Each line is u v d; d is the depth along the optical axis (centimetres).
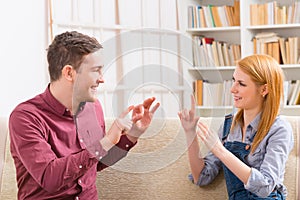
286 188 231
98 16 419
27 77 361
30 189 216
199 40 536
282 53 511
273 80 227
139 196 250
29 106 217
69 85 217
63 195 217
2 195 257
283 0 532
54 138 218
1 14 338
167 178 247
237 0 538
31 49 365
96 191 232
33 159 204
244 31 514
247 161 227
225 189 240
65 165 197
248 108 230
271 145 222
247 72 228
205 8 537
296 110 507
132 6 451
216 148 214
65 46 215
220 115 201
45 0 378
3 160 260
